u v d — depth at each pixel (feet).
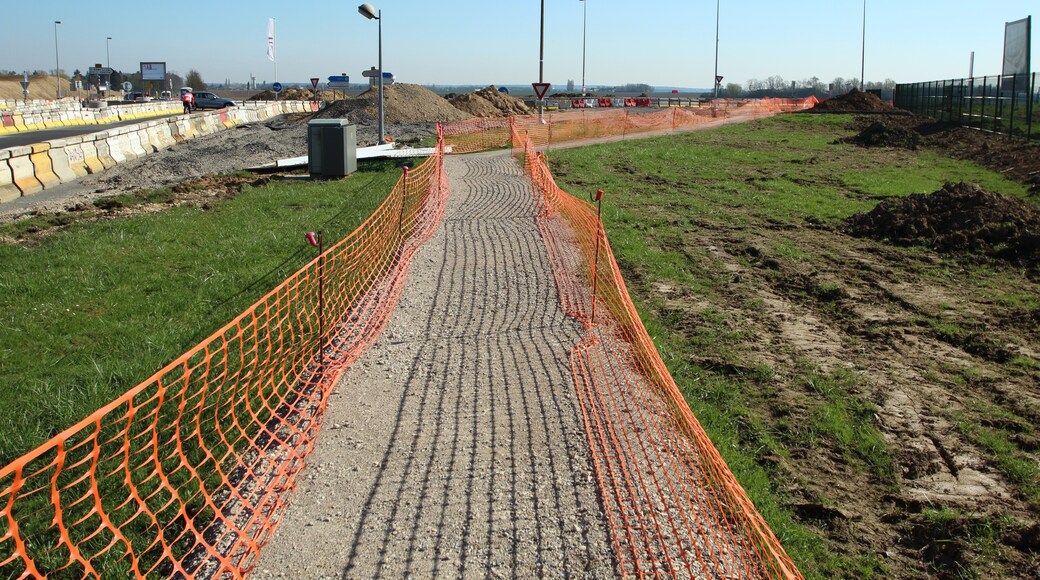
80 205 48.24
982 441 19.03
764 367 23.25
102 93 309.22
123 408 18.45
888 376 23.00
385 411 19.24
